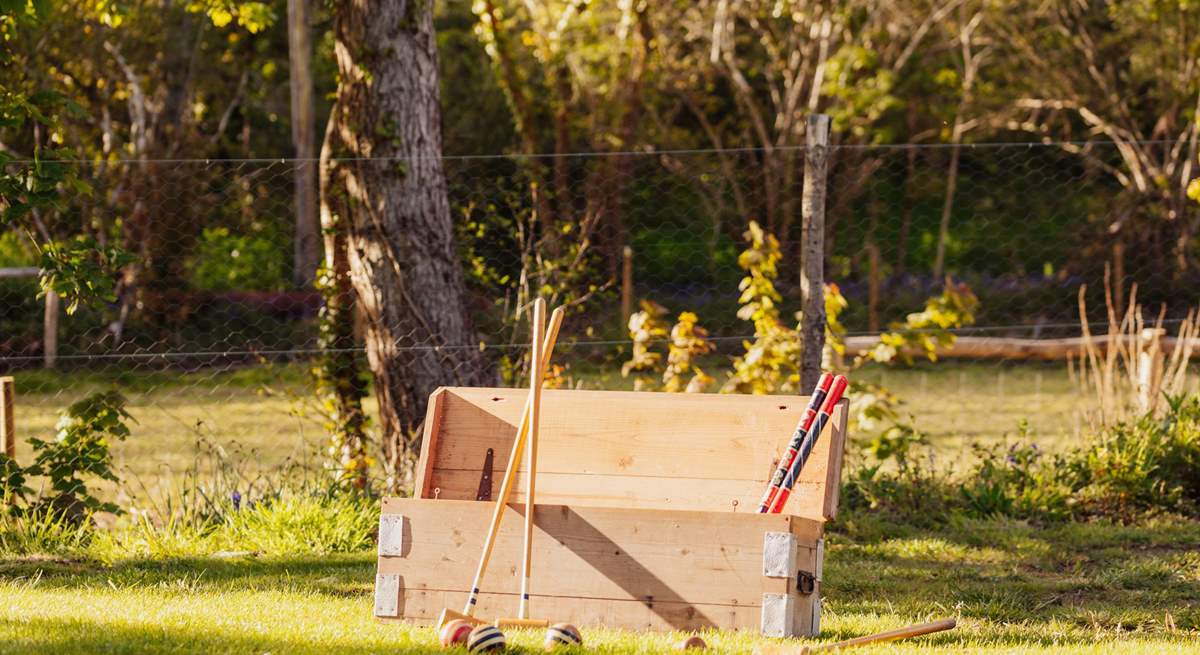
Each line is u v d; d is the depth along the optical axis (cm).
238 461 1434
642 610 757
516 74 3244
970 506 1332
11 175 1233
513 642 699
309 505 1182
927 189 4406
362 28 1409
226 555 1105
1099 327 3297
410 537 786
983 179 4541
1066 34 4212
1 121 1285
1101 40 4288
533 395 758
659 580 757
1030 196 4453
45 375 2694
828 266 4097
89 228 2905
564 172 2023
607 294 1658
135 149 3662
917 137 4319
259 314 3147
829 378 799
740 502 807
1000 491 1330
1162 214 3762
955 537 1222
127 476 1650
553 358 1595
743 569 748
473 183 1773
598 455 834
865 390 1467
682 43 4369
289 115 4634
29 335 2877
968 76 4375
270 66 4472
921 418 2259
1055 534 1231
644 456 828
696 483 817
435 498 834
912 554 1152
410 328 1411
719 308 3531
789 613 745
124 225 3136
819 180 1291
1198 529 1250
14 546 1127
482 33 2917
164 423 2166
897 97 4212
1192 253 3759
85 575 1008
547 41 3219
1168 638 834
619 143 3759
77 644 673
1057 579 1050
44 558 1088
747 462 816
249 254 3294
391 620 782
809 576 772
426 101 1427
